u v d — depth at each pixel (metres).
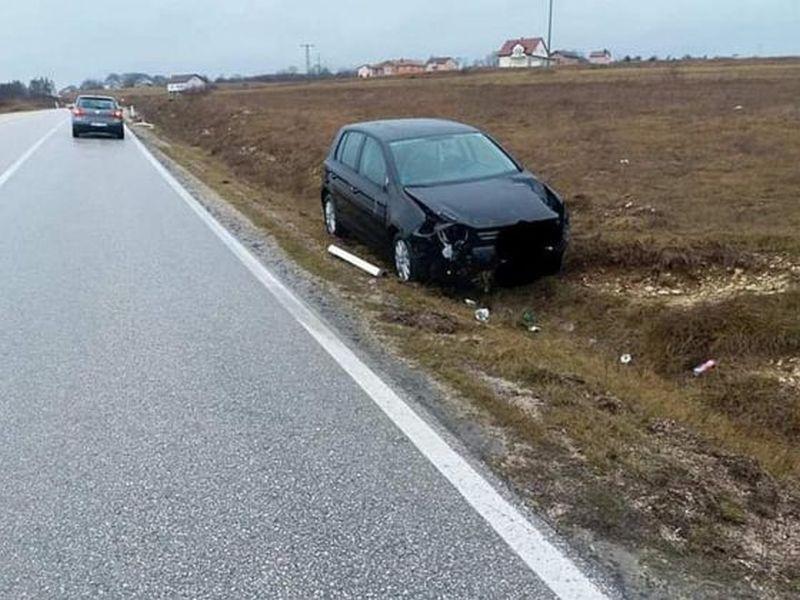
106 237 9.09
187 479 3.43
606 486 3.34
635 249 7.62
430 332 5.72
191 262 7.86
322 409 4.20
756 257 7.23
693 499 3.24
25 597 2.61
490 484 3.36
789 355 5.63
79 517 3.12
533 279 7.51
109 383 4.57
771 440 4.67
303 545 2.92
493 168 8.18
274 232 9.68
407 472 3.48
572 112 24.52
